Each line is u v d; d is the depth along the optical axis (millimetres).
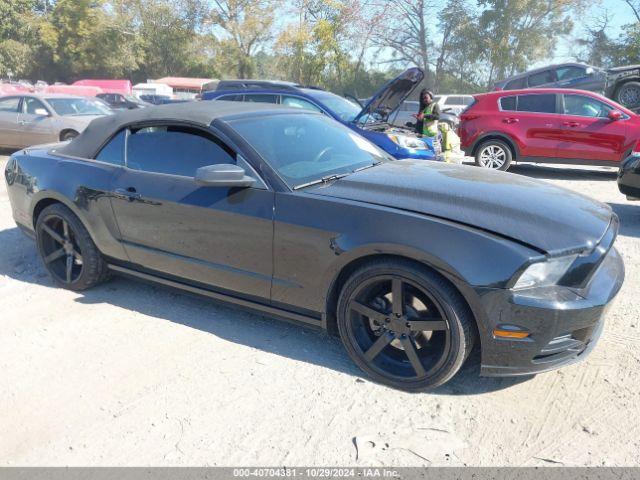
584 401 2811
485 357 2689
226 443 2568
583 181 9750
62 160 4211
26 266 4930
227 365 3225
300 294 3158
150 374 3146
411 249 2686
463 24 42344
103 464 2467
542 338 2582
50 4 57406
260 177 3236
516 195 3037
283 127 3697
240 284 3391
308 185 3234
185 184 3502
